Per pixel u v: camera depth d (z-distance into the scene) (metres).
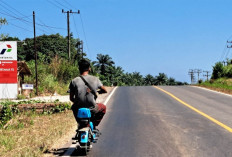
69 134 8.50
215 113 12.77
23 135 8.52
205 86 32.53
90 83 6.03
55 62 36.78
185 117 11.69
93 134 6.27
